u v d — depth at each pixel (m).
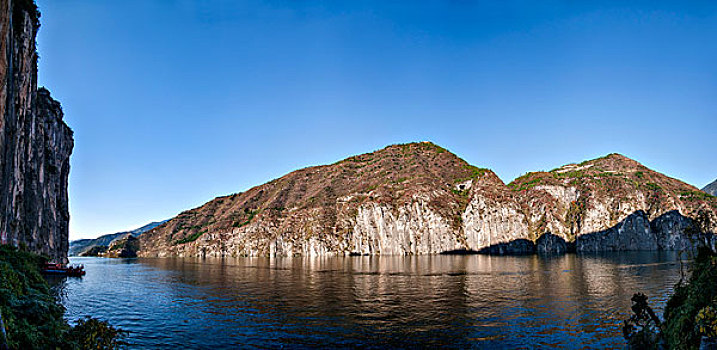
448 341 30.34
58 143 119.19
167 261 159.00
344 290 58.88
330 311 42.56
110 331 21.61
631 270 80.06
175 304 48.97
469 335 31.89
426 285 62.34
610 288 55.03
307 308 44.56
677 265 88.50
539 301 45.69
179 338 32.62
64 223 127.25
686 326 17.89
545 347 28.56
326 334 33.03
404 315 39.66
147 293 59.56
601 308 41.31
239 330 34.91
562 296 48.94
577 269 84.94
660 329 21.00
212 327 36.19
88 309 46.25
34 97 90.94
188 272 98.25
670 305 22.36
